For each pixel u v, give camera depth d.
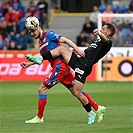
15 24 78.19
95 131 28.77
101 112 32.53
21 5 82.06
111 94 52.31
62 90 56.75
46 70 66.69
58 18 86.69
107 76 67.38
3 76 67.25
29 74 66.94
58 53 32.31
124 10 80.25
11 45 75.62
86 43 73.94
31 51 67.00
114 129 29.56
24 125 31.53
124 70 67.25
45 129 29.77
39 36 32.56
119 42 67.38
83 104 32.25
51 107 41.91
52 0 88.75
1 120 33.97
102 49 31.88
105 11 76.94
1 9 81.00
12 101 46.22
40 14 80.62
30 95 51.22
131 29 67.81
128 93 53.31
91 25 75.56
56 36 32.31
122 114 37.06
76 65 31.92
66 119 34.47
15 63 67.12
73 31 85.19
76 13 88.00
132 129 29.56
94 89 57.22
